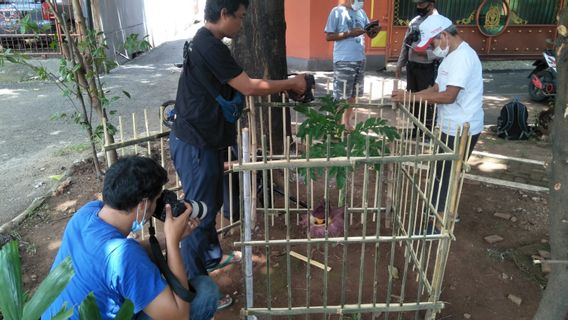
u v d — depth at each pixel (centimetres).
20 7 867
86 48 429
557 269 228
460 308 290
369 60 1067
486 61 1149
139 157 196
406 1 1049
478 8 1102
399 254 341
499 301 296
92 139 454
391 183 359
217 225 379
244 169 219
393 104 340
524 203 418
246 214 235
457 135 226
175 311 190
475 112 331
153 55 1289
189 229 221
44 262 337
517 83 940
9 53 408
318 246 347
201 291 231
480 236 366
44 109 736
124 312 146
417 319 264
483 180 467
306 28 999
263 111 412
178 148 279
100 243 185
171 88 873
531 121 669
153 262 209
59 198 434
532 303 294
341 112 339
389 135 307
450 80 320
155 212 212
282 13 407
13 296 140
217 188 294
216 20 259
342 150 288
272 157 368
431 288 265
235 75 266
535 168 498
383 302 293
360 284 253
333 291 304
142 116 693
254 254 341
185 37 1775
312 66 1021
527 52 1156
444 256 251
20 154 552
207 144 275
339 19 559
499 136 601
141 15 1370
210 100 270
